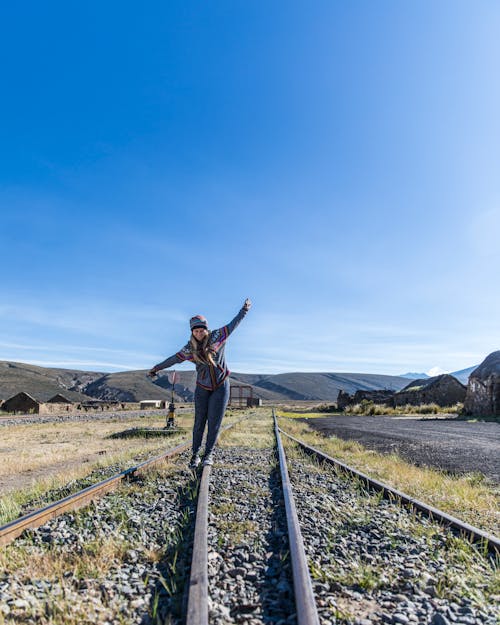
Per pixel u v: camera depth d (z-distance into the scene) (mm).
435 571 3322
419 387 40344
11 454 11227
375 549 3812
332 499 5602
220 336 6309
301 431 16828
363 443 12477
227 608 2699
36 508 5398
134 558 3549
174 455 9078
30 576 3164
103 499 5426
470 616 2635
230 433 14367
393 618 2574
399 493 5480
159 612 2652
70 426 22281
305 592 2619
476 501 5484
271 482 6535
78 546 3799
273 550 3707
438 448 10906
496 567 3350
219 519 4547
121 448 12156
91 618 2561
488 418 22234
